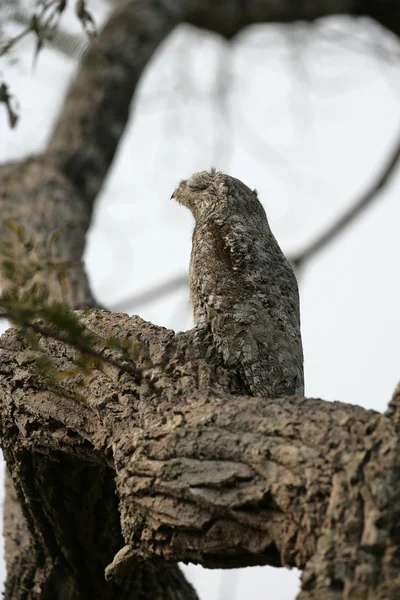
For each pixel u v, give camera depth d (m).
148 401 7.46
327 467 5.87
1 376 8.57
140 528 6.76
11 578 10.16
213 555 6.36
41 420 8.15
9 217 14.95
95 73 19.11
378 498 5.51
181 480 6.40
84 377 7.86
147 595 9.77
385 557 5.41
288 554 5.88
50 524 9.16
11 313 6.07
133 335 8.19
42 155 17.72
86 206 17.34
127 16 20.38
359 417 6.03
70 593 9.69
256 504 6.05
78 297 13.05
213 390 7.45
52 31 10.34
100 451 7.68
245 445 6.28
